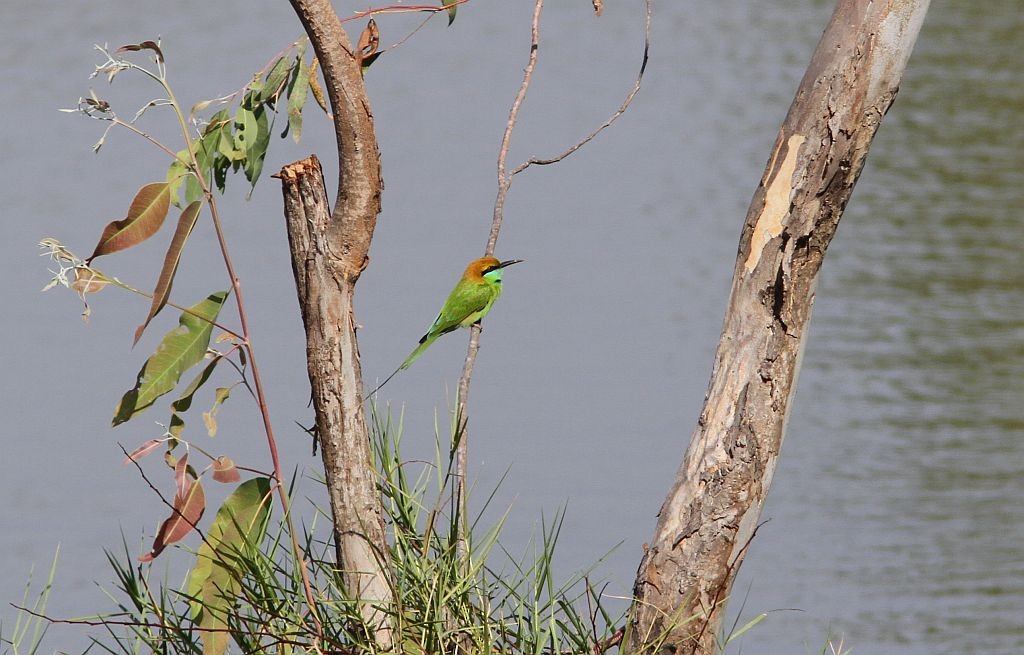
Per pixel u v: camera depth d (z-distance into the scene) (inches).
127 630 241.3
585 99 1459.2
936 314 887.1
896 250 997.2
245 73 1438.2
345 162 223.1
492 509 624.4
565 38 1736.0
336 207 226.5
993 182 1139.9
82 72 1430.9
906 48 223.5
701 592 234.1
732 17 1883.6
